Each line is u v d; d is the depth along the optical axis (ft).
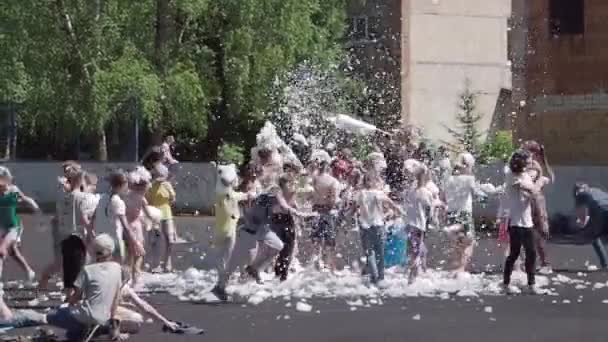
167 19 135.13
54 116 135.13
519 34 148.77
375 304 57.62
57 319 44.42
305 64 142.82
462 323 50.39
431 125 166.91
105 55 132.16
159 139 140.56
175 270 73.97
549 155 141.49
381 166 65.82
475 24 169.89
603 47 137.59
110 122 145.28
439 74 168.25
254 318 52.13
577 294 61.98
